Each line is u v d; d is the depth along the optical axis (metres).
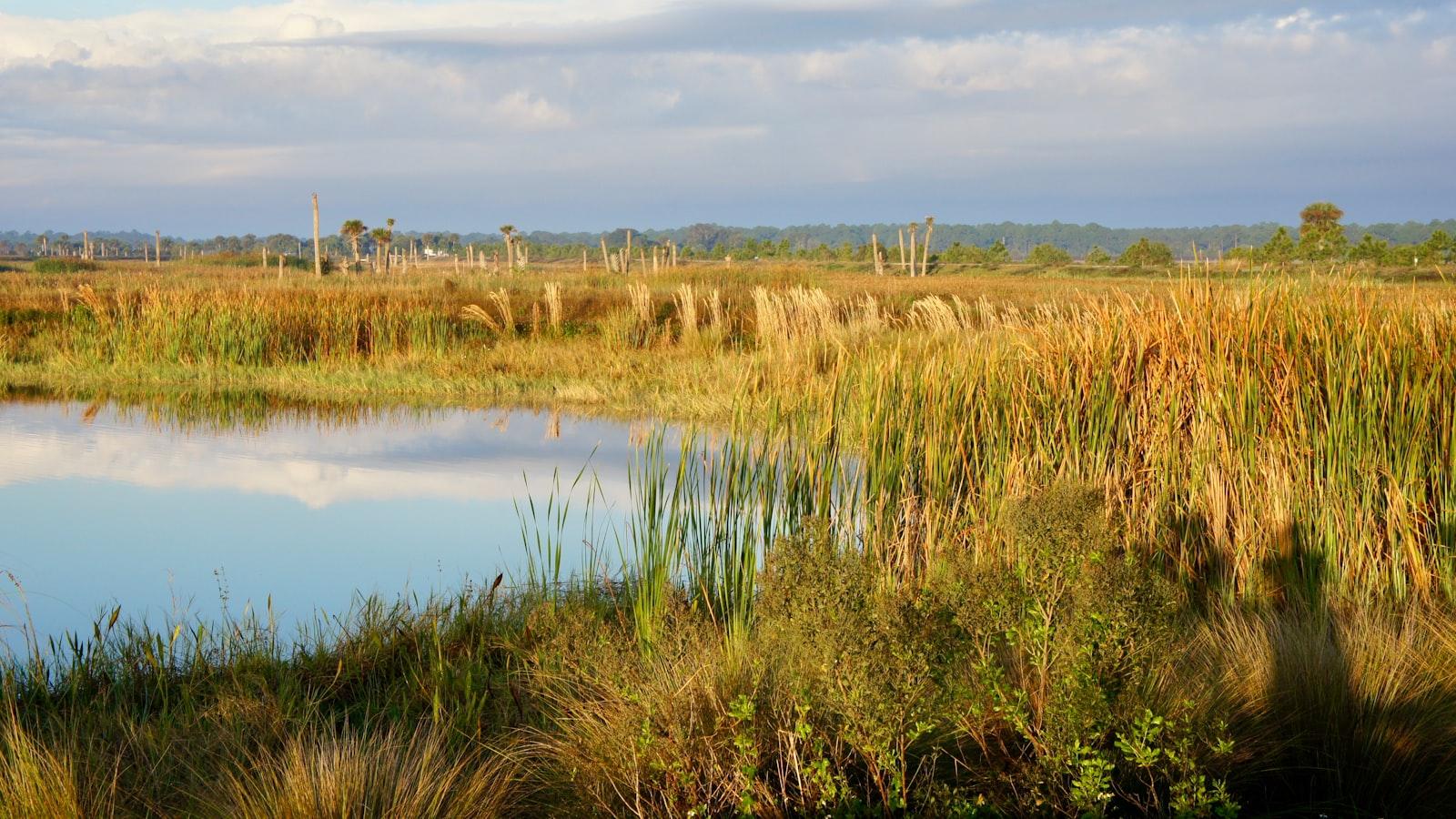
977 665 3.57
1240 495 5.66
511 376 15.17
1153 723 3.14
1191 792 3.06
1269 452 5.68
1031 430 6.28
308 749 3.65
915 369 7.11
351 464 10.17
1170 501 5.81
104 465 10.12
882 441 6.37
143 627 5.65
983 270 64.25
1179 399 5.96
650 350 16.92
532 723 4.12
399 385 14.90
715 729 3.46
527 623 5.19
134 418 12.91
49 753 3.46
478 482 9.36
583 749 3.71
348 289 21.92
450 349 17.11
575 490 8.92
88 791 3.38
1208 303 6.30
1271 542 5.46
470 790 3.33
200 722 4.14
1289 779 3.52
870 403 6.72
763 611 3.59
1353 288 6.51
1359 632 4.27
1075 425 6.04
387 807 3.20
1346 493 5.45
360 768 3.30
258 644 5.06
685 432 5.68
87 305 18.53
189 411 13.37
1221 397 5.83
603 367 15.62
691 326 17.45
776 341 14.82
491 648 5.07
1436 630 4.38
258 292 19.64
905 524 5.87
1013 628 3.59
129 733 4.00
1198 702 3.56
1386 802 3.38
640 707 3.65
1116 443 6.08
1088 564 3.47
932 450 6.23
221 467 10.09
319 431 12.02
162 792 3.57
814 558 3.37
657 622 4.77
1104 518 3.76
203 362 16.30
